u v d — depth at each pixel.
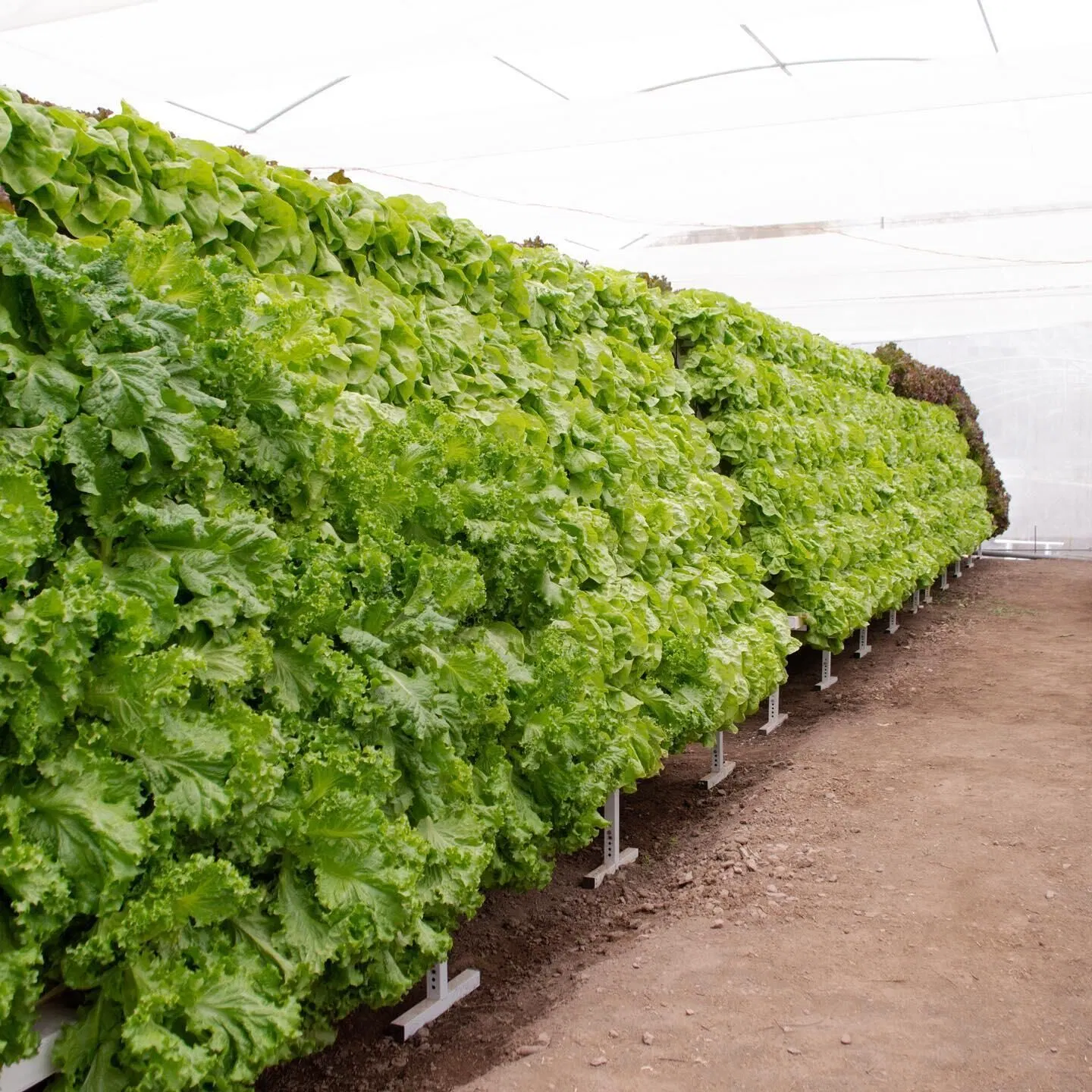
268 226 4.18
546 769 4.09
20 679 2.30
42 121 3.41
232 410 3.11
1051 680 9.16
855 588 9.20
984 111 8.46
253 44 6.56
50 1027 2.48
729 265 14.87
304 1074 3.53
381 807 3.32
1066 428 21.62
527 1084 3.35
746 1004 3.79
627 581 5.50
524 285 5.68
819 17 6.75
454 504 3.83
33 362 2.60
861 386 13.09
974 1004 3.72
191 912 2.57
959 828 5.47
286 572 3.18
